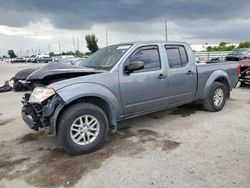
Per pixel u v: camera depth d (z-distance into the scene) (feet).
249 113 18.81
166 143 13.28
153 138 14.07
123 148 12.80
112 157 11.82
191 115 18.53
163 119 17.67
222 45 147.64
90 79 12.41
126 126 16.31
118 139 14.07
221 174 9.96
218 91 19.22
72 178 10.05
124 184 9.50
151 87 14.70
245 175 9.84
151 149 12.56
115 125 13.47
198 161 11.10
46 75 11.72
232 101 23.16
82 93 11.84
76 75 12.53
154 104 15.19
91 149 12.34
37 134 15.39
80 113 11.84
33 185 9.66
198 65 17.80
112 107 13.10
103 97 12.63
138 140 13.84
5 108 23.15
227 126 15.83
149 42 15.15
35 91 12.09
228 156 11.51
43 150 12.94
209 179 9.62
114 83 13.11
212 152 11.99
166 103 15.94
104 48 16.74
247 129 15.20
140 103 14.42
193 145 12.90
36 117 11.96
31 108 12.14
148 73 14.56
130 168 10.69
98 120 12.48
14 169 10.94
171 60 16.08
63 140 11.60
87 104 12.19
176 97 16.42
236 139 13.60
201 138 13.87
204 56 80.38
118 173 10.32
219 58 66.90
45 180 9.96
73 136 11.88
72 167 10.95
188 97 17.35
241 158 11.30
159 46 15.56
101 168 10.79
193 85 17.40
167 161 11.20
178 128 15.67
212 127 15.70
